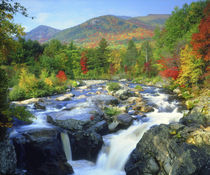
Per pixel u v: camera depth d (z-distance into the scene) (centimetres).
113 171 888
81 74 6369
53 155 912
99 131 1132
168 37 3666
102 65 7012
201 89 1978
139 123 1310
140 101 1958
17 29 714
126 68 6412
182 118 1227
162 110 1641
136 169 798
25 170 822
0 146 673
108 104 1788
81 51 7250
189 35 2892
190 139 746
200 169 625
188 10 3566
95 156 984
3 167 670
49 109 1666
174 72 2497
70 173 879
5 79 735
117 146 998
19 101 2045
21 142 859
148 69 5125
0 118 687
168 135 812
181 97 2041
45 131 975
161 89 2789
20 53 3838
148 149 837
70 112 1280
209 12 2555
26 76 2483
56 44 6050
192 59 2097
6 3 620
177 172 648
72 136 1050
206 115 1108
